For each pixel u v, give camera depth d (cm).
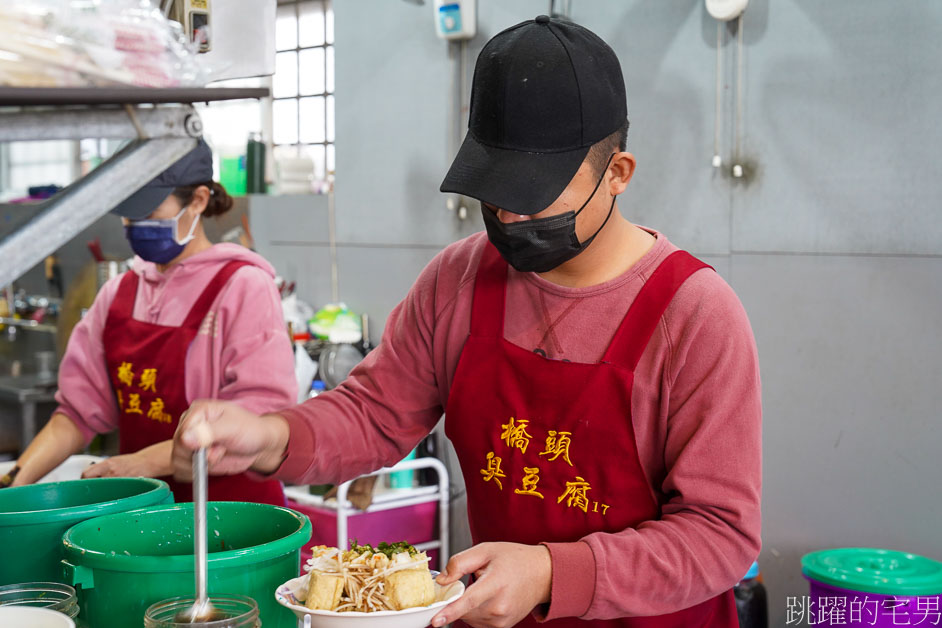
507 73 127
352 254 386
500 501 145
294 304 383
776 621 285
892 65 254
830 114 265
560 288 141
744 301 287
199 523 113
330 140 407
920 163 251
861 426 266
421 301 156
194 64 106
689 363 132
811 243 271
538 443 141
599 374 137
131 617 117
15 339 479
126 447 221
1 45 89
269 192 412
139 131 102
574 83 126
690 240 296
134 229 201
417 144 360
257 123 430
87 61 94
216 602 112
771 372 283
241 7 121
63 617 110
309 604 115
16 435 429
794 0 270
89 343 225
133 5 100
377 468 157
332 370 346
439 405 162
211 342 210
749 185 282
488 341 146
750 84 280
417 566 121
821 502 275
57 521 135
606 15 309
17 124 90
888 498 262
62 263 464
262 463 138
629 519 138
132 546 138
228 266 213
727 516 128
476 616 120
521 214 123
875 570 235
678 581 124
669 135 298
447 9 336
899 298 257
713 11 278
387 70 368
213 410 128
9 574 135
